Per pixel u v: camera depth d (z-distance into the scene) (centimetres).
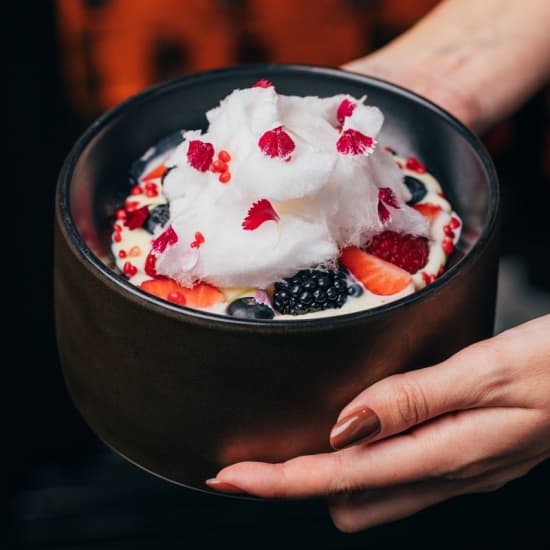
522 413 62
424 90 74
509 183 118
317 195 59
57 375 102
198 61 108
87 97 108
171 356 55
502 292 115
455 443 62
